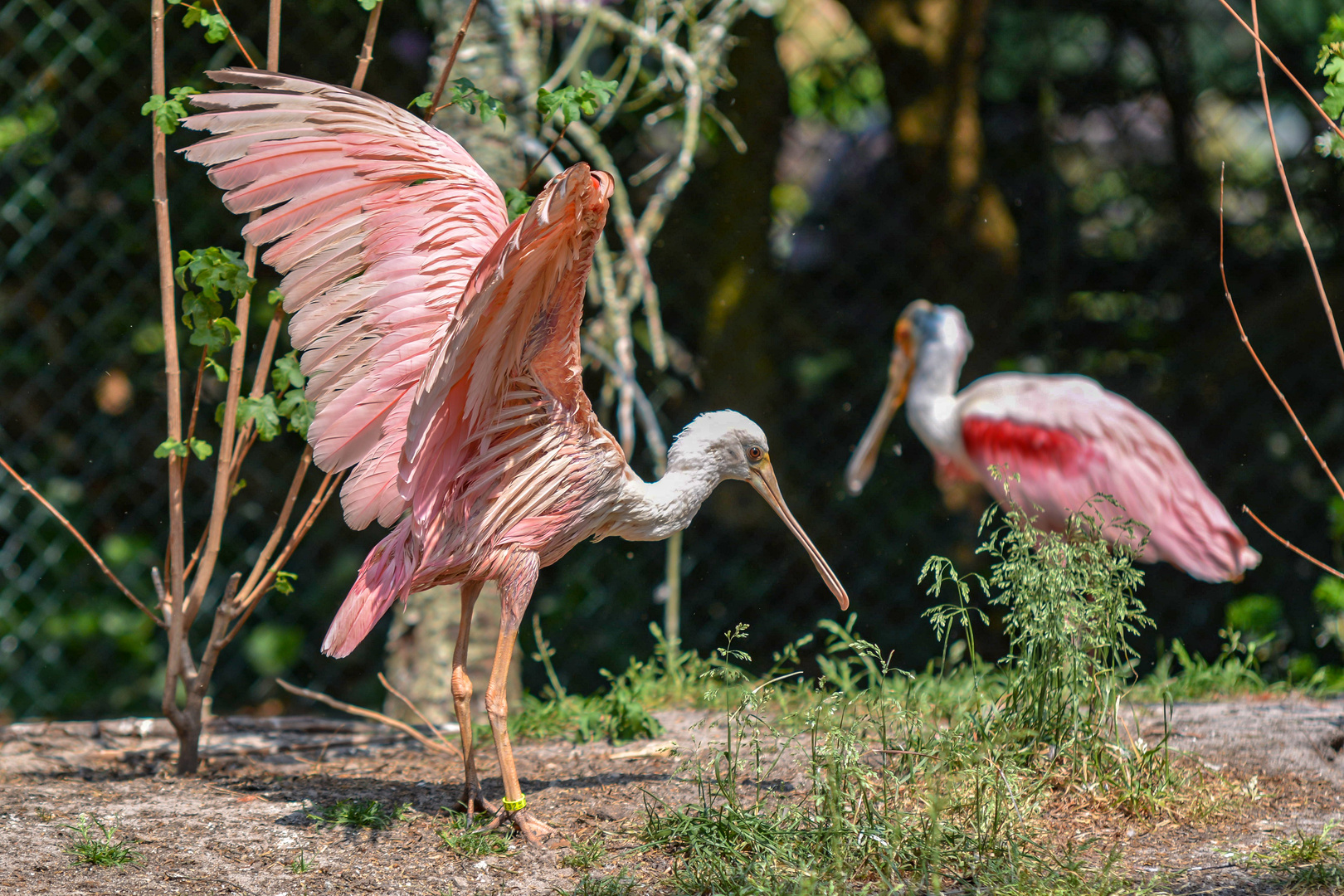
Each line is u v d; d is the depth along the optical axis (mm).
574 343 5680
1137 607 7090
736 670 7781
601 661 12258
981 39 14148
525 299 5363
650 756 7305
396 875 5355
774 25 13719
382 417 5891
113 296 11648
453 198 6043
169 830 5816
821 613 13359
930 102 14055
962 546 13172
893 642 13016
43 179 10922
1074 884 5031
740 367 13648
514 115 9461
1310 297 14188
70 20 11156
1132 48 15141
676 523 6406
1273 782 6574
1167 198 15023
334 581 12328
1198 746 7129
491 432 5676
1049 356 14203
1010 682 6457
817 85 14828
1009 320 14125
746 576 13391
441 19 9430
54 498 11711
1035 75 14586
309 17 11266
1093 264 14805
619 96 10430
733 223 13648
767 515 13648
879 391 14297
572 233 5160
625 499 6129
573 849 5641
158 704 12086
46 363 11594
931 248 14180
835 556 13539
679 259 13586
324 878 5301
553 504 5840
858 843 5312
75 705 11867
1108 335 14789
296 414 6984
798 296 14695
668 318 13641
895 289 14531
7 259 10898
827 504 14023
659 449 10102
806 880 4934
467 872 5398
